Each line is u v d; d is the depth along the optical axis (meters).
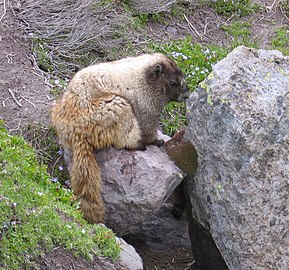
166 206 9.37
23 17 10.94
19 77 10.00
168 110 10.67
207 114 8.37
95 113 8.41
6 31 10.59
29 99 9.70
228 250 8.33
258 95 8.19
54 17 11.16
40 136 9.27
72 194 8.09
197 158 8.59
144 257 9.38
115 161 8.49
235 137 8.10
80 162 8.37
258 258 8.19
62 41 10.98
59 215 7.28
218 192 8.30
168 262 9.35
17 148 7.95
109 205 8.49
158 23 12.55
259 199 8.09
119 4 12.30
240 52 8.47
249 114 8.09
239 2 13.62
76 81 8.62
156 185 8.37
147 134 8.87
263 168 8.07
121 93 8.73
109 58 11.21
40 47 10.70
